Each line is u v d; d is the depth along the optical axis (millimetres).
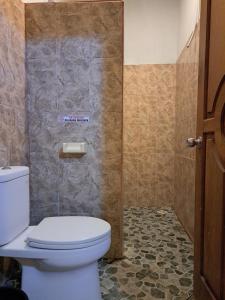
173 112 2883
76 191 1732
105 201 1718
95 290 1244
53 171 1735
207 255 1107
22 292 1018
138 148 2951
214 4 1017
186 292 1352
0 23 1347
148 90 2895
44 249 1131
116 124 1679
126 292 1352
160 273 1532
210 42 1076
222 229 948
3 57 1385
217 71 989
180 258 1718
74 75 1678
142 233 2160
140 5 2826
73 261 1126
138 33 2854
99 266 1612
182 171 2414
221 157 971
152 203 2971
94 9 1629
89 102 1685
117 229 1713
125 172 2967
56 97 1697
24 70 1672
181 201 2428
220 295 957
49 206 1752
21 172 1298
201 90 1188
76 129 1704
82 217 1468
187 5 2297
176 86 2822
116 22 1625
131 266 1614
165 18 2816
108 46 1643
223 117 954
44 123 1717
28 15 1662
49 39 1669
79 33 1652
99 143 1696
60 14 1649
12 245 1182
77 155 1713
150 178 2961
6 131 1436
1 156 1381
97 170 1711
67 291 1195
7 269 1475
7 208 1171
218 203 988
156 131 2920
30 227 1413
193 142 1244
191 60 2100
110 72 1657
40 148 1730
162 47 2850
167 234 2141
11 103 1491
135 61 2885
